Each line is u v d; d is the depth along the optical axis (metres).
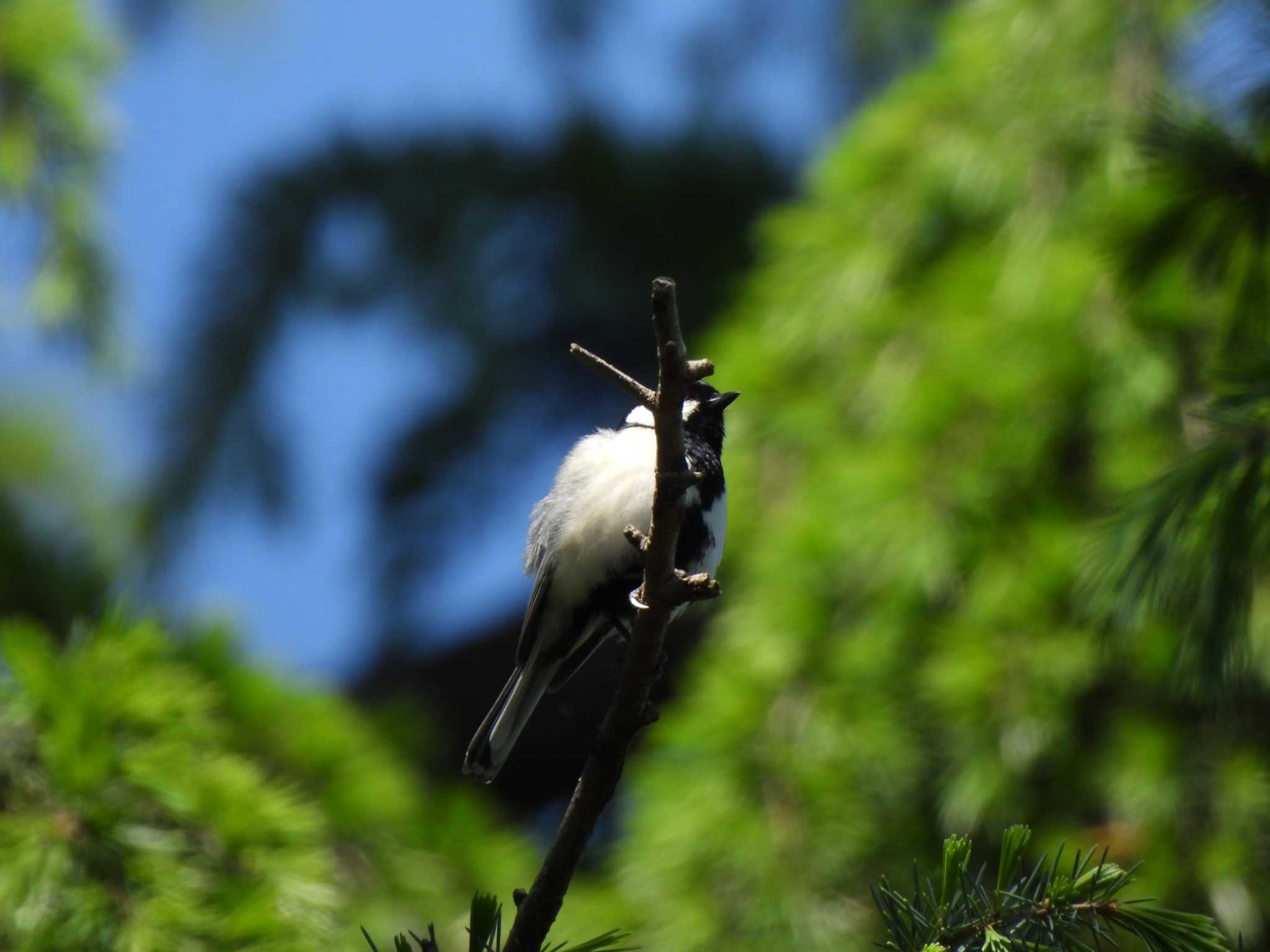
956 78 10.27
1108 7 9.44
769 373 9.88
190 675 7.98
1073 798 7.68
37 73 8.48
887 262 9.99
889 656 8.30
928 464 8.62
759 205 13.59
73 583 9.68
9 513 10.01
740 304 11.41
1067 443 8.56
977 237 9.95
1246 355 5.16
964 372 8.84
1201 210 6.07
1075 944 3.79
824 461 9.24
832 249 10.27
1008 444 8.55
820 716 8.22
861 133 10.60
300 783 7.98
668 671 11.98
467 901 8.09
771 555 8.82
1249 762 7.41
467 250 13.09
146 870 5.95
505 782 13.09
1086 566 5.39
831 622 8.52
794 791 8.06
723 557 9.30
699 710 8.57
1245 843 7.26
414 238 13.08
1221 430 5.09
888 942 3.85
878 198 10.27
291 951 5.85
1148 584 5.11
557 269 13.27
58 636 9.33
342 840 7.90
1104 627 5.54
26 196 8.63
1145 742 7.51
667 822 8.23
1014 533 8.33
